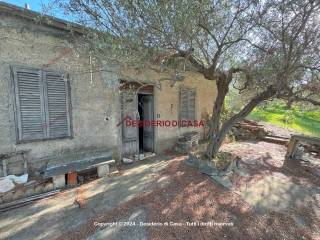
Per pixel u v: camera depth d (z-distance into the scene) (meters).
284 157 6.79
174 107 7.69
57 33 4.57
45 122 4.55
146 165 5.88
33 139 4.40
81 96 5.10
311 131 11.33
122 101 6.12
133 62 3.75
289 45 3.57
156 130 7.11
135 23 3.27
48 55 4.51
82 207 3.62
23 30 4.13
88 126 5.29
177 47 3.67
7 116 4.05
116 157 6.00
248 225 3.20
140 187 4.39
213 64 4.47
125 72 5.93
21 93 4.19
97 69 4.95
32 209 3.57
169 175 5.00
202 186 4.38
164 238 2.84
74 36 4.54
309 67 3.86
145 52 3.48
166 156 6.88
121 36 3.36
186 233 2.96
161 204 3.69
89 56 4.28
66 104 4.85
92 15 3.39
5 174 4.02
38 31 4.32
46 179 4.24
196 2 3.11
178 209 3.54
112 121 5.81
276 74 3.88
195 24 3.44
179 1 2.99
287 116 15.33
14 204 3.62
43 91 4.48
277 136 9.36
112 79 5.65
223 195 4.07
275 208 3.72
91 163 4.91
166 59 4.13
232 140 9.28
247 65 4.62
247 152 7.30
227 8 3.64
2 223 3.18
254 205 3.78
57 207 3.63
